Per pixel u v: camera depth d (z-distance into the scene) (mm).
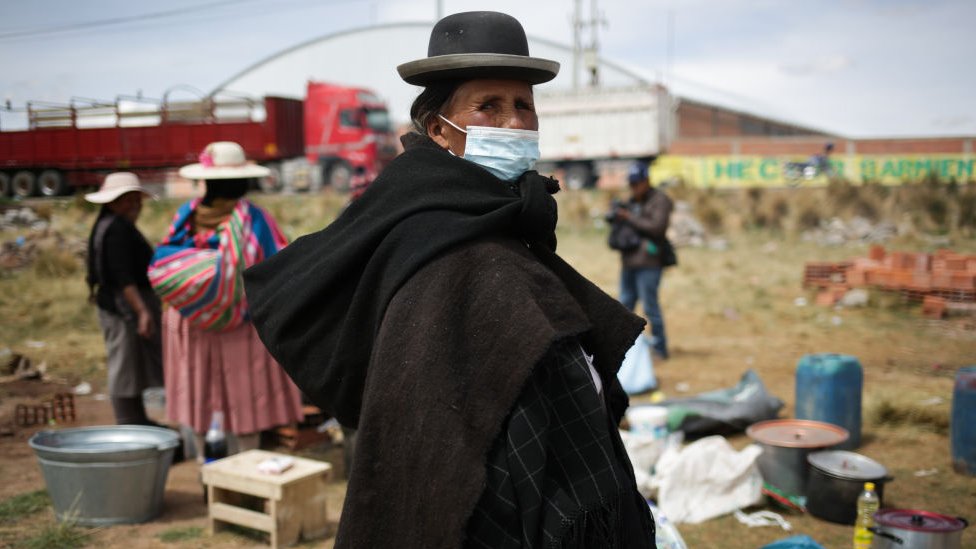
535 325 1414
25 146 27391
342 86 29297
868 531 3889
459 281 1484
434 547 1378
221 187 4965
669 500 4559
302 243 1794
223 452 4996
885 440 5934
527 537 1408
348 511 1476
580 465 1513
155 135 27281
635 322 1668
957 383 5266
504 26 1691
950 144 27109
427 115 1740
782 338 9797
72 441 4602
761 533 4336
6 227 17062
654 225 8336
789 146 30000
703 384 7660
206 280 4711
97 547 4098
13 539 4191
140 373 5648
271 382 5133
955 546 3654
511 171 1686
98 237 5453
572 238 18922
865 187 20844
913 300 11453
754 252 16922
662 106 33031
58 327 10133
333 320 1661
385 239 1583
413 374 1438
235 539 4312
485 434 1387
